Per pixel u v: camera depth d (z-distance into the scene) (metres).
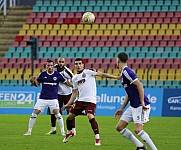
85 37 84.19
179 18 84.75
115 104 65.25
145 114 25.16
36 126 46.66
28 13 90.19
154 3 87.44
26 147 29.56
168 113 64.62
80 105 31.62
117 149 29.02
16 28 88.06
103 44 82.69
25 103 66.81
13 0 94.12
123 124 25.72
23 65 81.00
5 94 67.44
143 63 78.38
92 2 89.50
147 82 68.44
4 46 84.94
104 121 54.62
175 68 77.31
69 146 30.25
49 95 37.72
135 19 85.50
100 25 85.62
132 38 82.81
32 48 63.91
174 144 32.38
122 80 25.30
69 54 81.56
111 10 87.62
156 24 84.38
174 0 87.12
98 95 65.81
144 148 25.98
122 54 25.47
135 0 88.19
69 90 40.44
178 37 82.00
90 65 79.00
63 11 89.12
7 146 30.03
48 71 37.75
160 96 65.06
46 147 29.62
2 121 52.88
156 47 80.44
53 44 84.00
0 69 80.75
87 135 38.00
